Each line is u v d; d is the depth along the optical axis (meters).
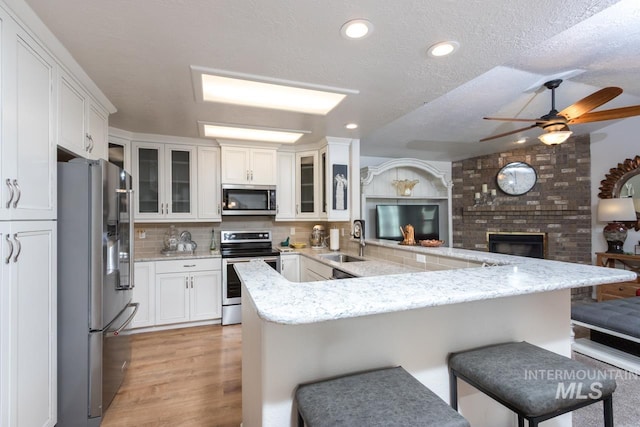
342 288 1.16
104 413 1.97
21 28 1.40
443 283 1.24
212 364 2.69
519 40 1.65
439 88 2.26
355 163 3.90
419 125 4.06
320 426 0.91
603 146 4.69
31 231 1.49
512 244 5.51
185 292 3.57
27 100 1.46
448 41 1.66
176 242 3.93
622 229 4.28
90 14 1.42
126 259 2.33
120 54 1.78
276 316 0.88
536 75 2.73
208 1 1.34
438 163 6.26
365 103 2.56
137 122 3.09
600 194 4.70
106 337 1.96
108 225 1.95
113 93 2.35
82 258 1.83
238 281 3.75
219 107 2.66
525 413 1.04
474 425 1.48
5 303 1.30
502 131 4.33
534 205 5.29
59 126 1.77
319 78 2.09
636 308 2.72
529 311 1.58
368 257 3.36
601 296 4.23
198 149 3.83
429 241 2.69
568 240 5.03
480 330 1.47
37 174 1.55
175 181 3.75
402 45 1.70
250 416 1.45
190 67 1.93
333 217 3.82
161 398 2.18
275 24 1.51
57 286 1.78
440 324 1.40
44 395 1.61
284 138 3.84
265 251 3.99
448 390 1.41
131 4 1.36
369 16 1.45
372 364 1.28
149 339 3.25
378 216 5.46
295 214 4.27
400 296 1.06
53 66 1.70
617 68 2.66
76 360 1.82
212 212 3.89
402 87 2.24
